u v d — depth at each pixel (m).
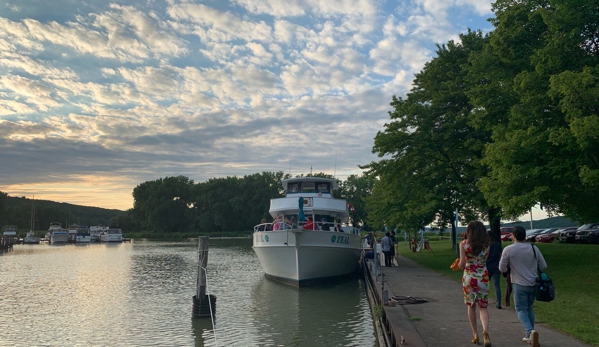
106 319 16.30
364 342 12.80
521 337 8.55
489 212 23.19
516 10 17.56
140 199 140.25
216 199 126.06
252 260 42.16
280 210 26.61
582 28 14.83
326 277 24.42
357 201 92.38
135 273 31.69
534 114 15.38
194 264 38.88
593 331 8.76
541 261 7.91
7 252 61.00
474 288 7.84
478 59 19.62
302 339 13.23
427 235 80.81
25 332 14.52
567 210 16.00
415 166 25.34
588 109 12.99
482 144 21.61
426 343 8.20
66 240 98.06
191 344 12.98
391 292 14.59
